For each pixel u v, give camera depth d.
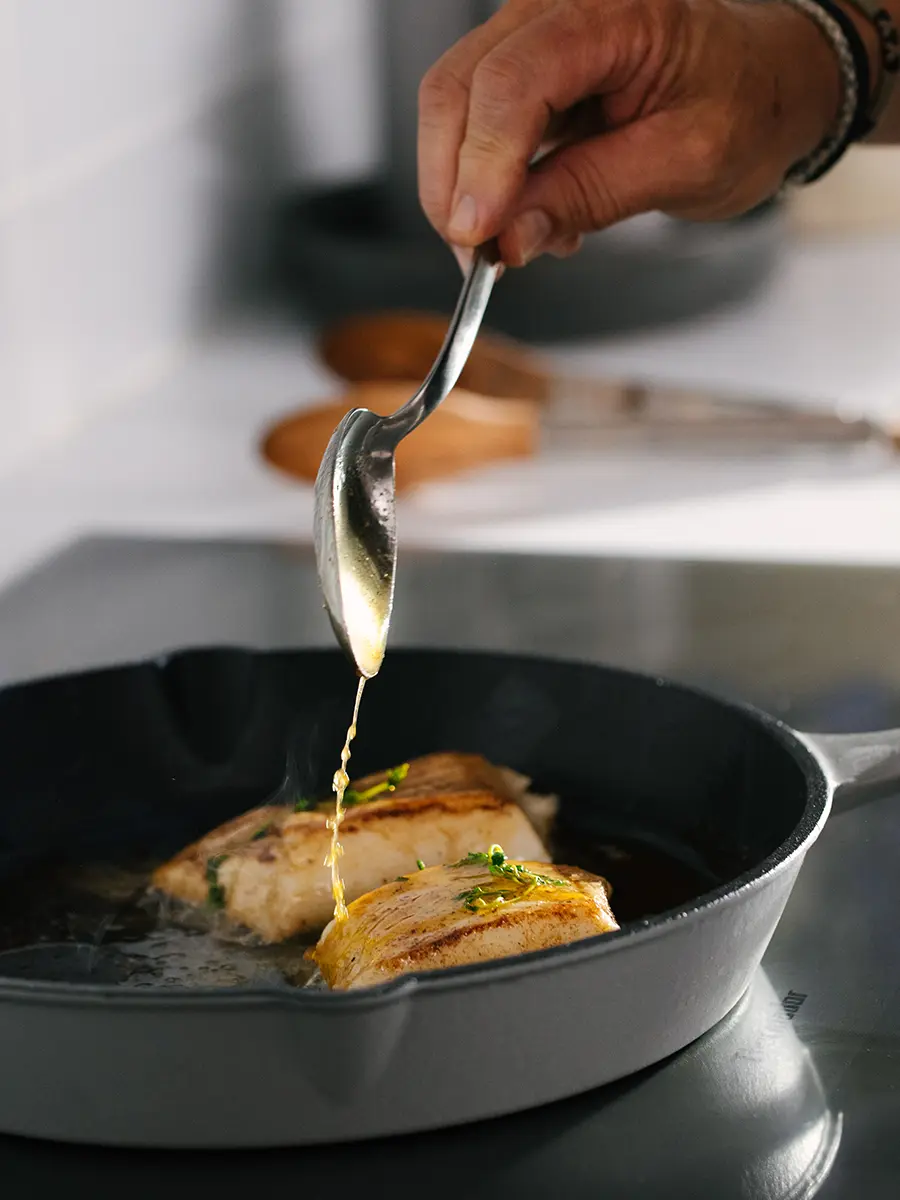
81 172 1.48
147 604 1.12
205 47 1.67
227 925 0.84
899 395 1.53
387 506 0.80
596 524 1.28
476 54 0.91
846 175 2.20
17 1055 0.71
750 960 0.76
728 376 1.61
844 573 1.14
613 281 1.64
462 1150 0.73
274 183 1.86
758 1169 0.73
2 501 1.33
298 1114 0.72
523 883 0.81
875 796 0.81
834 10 0.97
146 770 0.90
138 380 1.66
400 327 1.54
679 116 0.94
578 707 0.90
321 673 0.91
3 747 0.89
